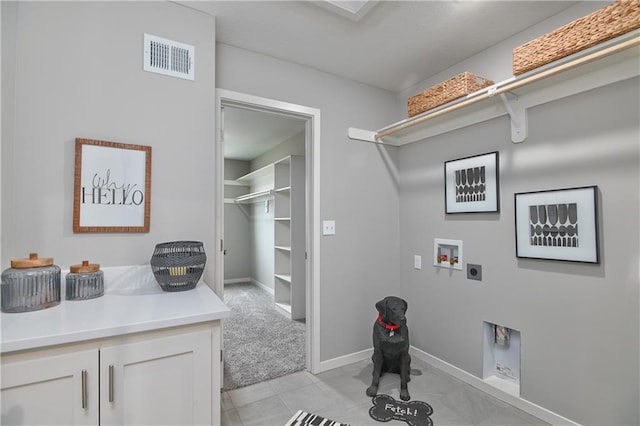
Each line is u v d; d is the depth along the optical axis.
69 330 0.99
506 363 2.12
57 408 0.97
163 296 1.43
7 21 1.31
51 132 1.41
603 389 1.58
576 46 1.45
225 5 1.75
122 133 1.57
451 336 2.38
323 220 2.49
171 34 1.71
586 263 1.62
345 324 2.58
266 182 5.31
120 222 1.55
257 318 3.79
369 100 2.77
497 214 2.07
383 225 2.81
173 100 1.71
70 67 1.46
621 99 1.51
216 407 1.22
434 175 2.54
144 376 1.10
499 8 1.77
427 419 1.81
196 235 1.76
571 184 1.69
